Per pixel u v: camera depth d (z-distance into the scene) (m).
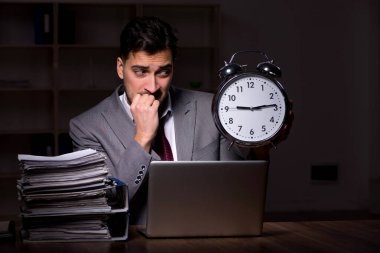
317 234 1.86
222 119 1.94
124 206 1.74
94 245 1.68
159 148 2.38
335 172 6.83
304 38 6.71
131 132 2.38
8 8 6.18
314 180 6.82
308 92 6.74
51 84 6.29
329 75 6.77
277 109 1.96
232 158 2.49
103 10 6.35
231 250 1.64
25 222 1.70
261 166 1.81
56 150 5.92
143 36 2.16
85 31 6.33
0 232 1.70
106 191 1.80
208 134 2.47
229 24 6.59
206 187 1.78
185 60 6.54
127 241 1.74
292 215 6.43
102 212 1.70
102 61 6.37
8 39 6.19
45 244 1.68
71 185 1.68
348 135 6.84
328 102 6.78
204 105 2.51
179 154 2.41
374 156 6.81
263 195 1.83
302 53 6.71
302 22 6.70
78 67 6.34
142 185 2.16
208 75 6.55
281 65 6.68
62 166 1.67
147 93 2.22
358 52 6.80
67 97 6.36
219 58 6.21
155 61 2.18
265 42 6.65
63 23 6.00
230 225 1.81
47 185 1.66
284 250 1.64
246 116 1.94
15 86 5.95
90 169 1.70
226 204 1.80
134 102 2.21
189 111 2.47
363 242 1.73
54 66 5.93
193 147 2.43
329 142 6.81
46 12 5.98
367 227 1.97
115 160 2.35
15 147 6.23
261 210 1.83
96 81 6.35
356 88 6.82
